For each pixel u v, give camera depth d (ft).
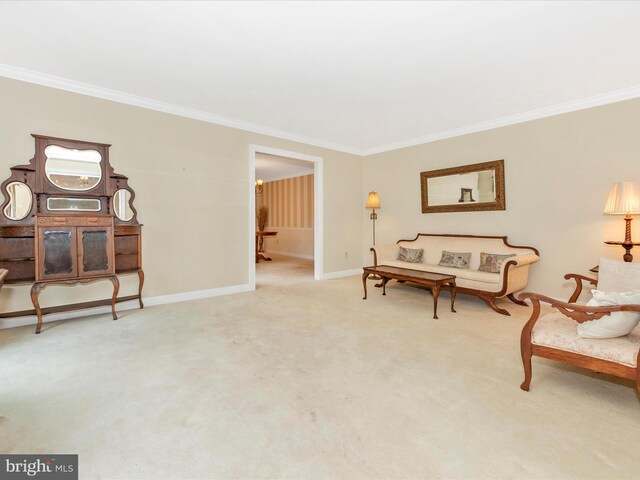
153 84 11.21
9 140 10.12
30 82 10.40
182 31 8.02
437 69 10.02
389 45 8.64
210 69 10.06
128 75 10.51
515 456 4.69
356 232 21.13
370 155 20.89
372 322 10.96
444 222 17.17
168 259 13.41
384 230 20.24
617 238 11.96
